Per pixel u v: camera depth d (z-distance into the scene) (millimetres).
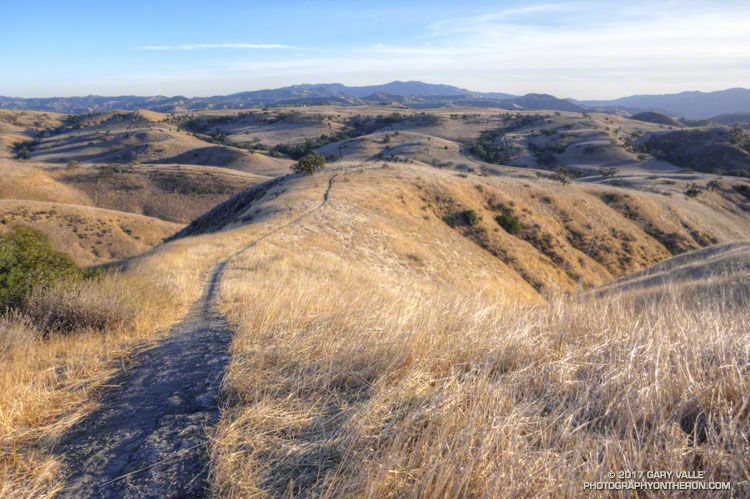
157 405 3061
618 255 47062
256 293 8352
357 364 3279
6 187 93812
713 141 136375
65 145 187375
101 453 2445
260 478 2031
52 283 6332
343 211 36094
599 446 2037
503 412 2326
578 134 167375
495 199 49875
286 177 62312
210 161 146625
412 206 43094
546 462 1907
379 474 1829
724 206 77750
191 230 61000
